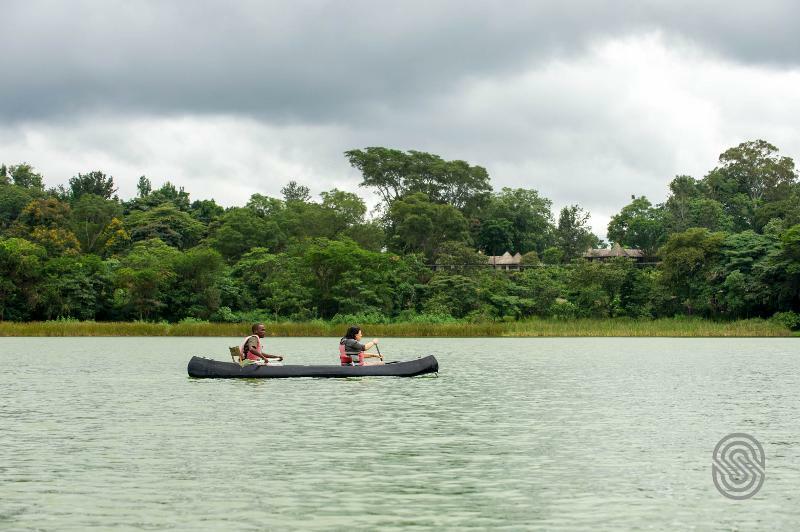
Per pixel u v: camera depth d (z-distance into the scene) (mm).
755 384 29438
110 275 85125
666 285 86938
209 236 108125
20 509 11906
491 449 16391
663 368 36500
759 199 132000
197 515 11609
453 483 13500
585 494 12844
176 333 69562
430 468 14617
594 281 86438
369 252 90188
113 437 17625
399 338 69062
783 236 81438
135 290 82875
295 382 28969
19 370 34094
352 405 22906
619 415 21219
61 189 136500
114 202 119688
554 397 25141
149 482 13523
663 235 129500
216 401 23688
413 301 91500
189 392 25938
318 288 89500
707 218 124000
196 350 49062
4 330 67875
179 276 85875
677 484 13531
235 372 29875
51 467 14633
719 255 86812
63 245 95812
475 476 14000
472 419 20359
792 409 22516
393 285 90750
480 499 12500
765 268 81250
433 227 115438
